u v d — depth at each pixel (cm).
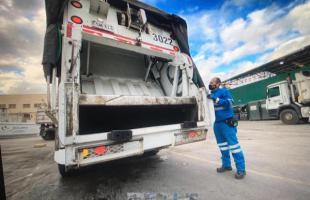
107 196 236
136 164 386
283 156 381
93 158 185
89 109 303
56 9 256
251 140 604
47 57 237
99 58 347
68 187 276
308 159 351
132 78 377
